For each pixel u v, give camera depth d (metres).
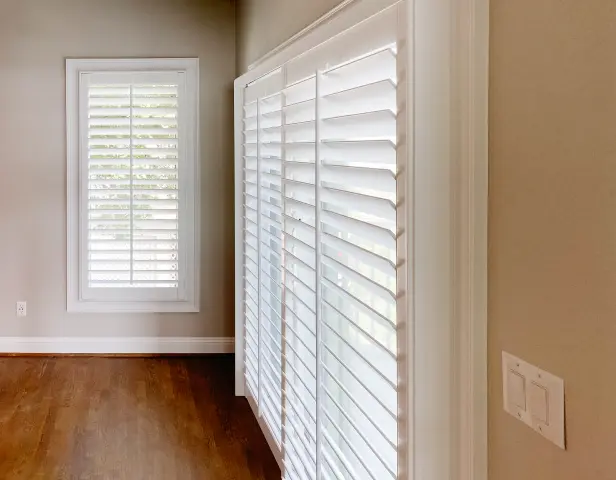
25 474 2.82
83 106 4.51
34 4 4.47
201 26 4.53
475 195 1.13
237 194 3.74
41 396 3.81
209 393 3.89
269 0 3.13
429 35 1.24
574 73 0.88
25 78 4.50
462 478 1.21
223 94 4.57
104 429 3.32
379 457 1.57
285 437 2.68
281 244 2.71
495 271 1.10
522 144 1.01
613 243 0.81
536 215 0.97
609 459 0.84
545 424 0.97
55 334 4.66
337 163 1.83
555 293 0.93
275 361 2.99
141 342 4.69
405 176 1.32
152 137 4.55
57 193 4.57
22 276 4.61
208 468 2.89
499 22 1.07
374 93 1.53
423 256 1.27
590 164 0.85
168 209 4.59
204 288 4.68
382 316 1.50
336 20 1.85
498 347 1.10
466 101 1.15
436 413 1.27
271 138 2.91
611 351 0.83
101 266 4.64
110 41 4.51
